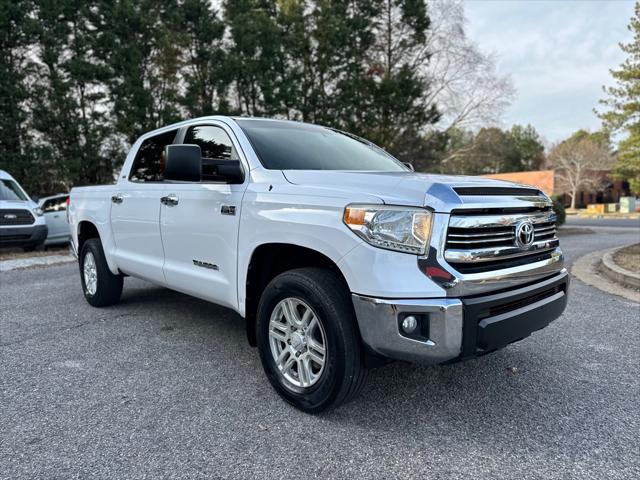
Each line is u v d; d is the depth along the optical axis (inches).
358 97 746.2
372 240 98.0
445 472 89.5
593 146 1886.1
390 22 864.9
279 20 776.9
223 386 128.0
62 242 516.7
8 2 610.5
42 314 201.9
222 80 711.1
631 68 546.6
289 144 145.7
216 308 211.6
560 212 687.7
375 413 112.6
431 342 94.2
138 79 652.1
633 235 639.1
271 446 98.3
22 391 124.4
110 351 155.3
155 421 108.7
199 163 123.8
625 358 148.4
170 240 158.2
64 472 89.1
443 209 95.8
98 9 692.1
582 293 243.6
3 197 442.9
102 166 698.2
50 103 641.0
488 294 100.6
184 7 752.3
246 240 125.9
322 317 105.8
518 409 114.7
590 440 100.5
